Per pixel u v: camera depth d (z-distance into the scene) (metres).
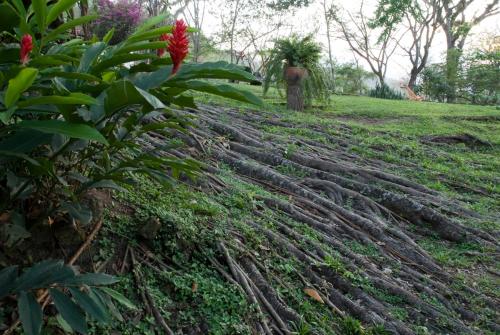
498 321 3.44
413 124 9.64
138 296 2.47
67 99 1.49
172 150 4.71
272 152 5.86
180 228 2.98
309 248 3.67
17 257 2.24
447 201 5.34
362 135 7.81
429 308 3.35
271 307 2.82
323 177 5.38
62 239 2.45
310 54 9.49
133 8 10.71
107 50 2.28
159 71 1.92
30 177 2.04
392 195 5.04
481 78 21.31
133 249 2.73
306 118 8.27
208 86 1.81
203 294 2.64
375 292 3.40
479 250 4.50
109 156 2.46
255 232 3.54
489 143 8.61
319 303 3.08
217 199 4.02
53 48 2.41
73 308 1.61
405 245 4.26
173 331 2.39
